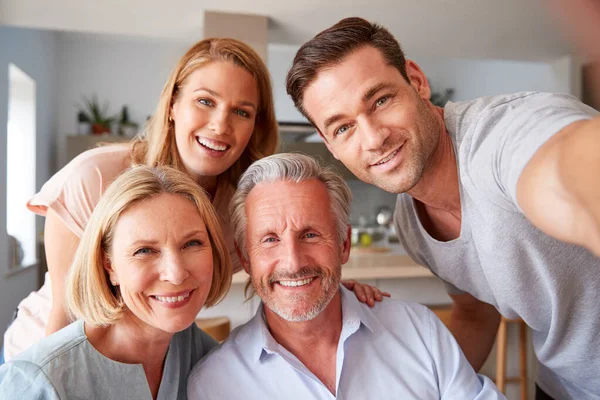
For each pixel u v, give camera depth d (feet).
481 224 3.50
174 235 3.11
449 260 4.19
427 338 4.05
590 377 4.21
